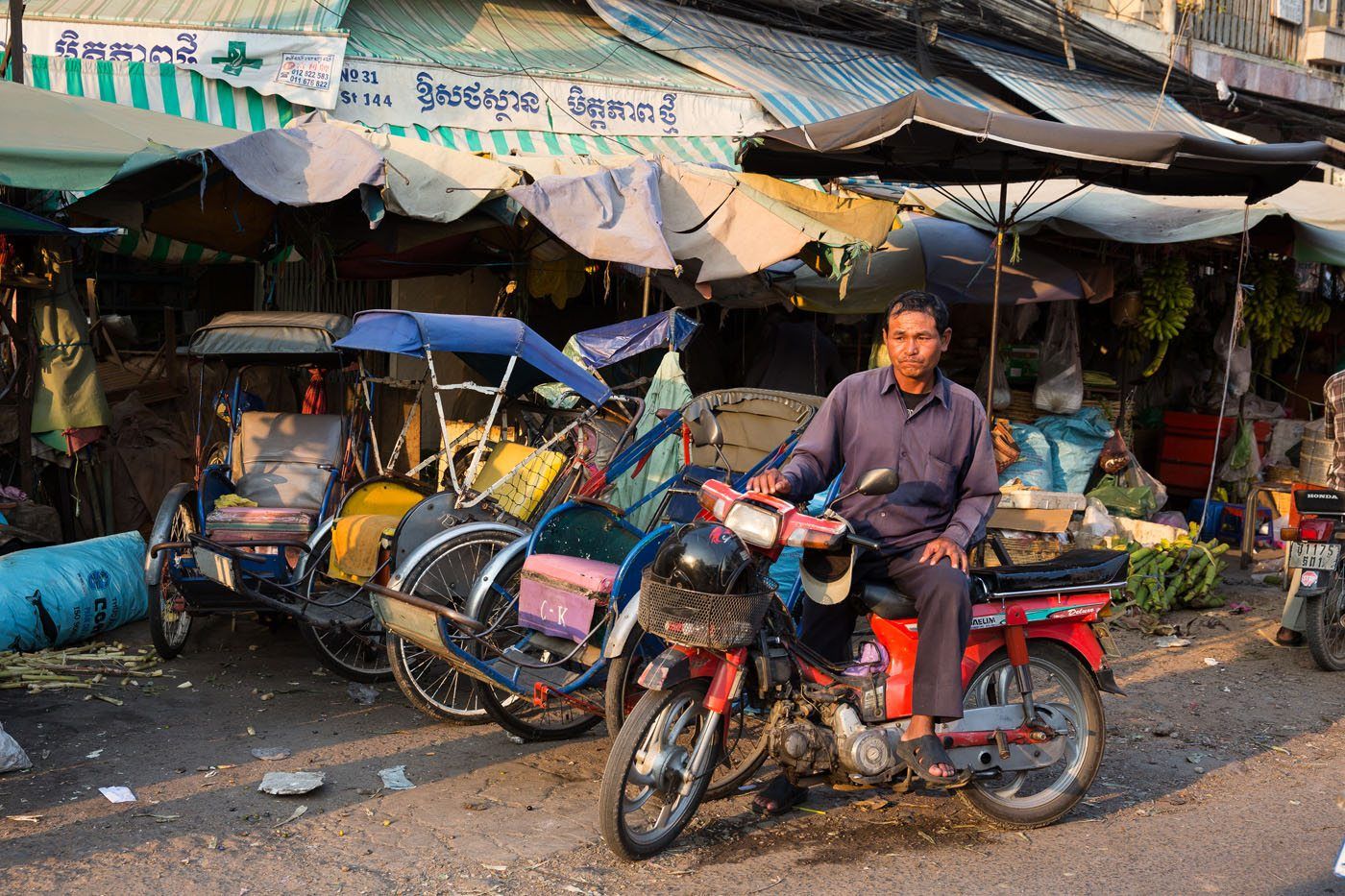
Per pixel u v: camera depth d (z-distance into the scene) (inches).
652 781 154.3
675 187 305.6
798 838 166.6
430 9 433.1
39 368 300.5
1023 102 543.2
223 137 284.7
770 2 500.7
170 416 367.9
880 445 165.5
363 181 262.5
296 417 262.8
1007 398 394.6
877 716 161.0
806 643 172.7
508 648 194.4
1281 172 288.0
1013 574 170.4
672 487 227.6
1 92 262.7
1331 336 531.5
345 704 223.8
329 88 356.2
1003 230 306.0
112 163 238.7
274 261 328.5
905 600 160.6
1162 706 239.8
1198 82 599.5
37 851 152.9
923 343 161.0
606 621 182.2
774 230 301.9
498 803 176.2
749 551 153.6
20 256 301.9
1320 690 253.1
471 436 265.1
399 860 154.9
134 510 326.0
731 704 163.5
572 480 236.2
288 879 148.1
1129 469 405.4
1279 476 453.1
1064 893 150.9
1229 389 450.0
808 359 410.6
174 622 250.8
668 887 149.3
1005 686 175.2
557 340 400.8
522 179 284.8
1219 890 152.9
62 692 223.1
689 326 301.7
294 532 231.9
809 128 271.0
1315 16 711.7
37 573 248.4
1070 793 174.1
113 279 433.1
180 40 347.6
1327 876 158.1
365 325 218.5
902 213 392.5
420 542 216.5
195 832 161.3
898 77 514.3
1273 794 190.1
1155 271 410.3
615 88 412.5
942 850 164.2
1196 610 329.1
